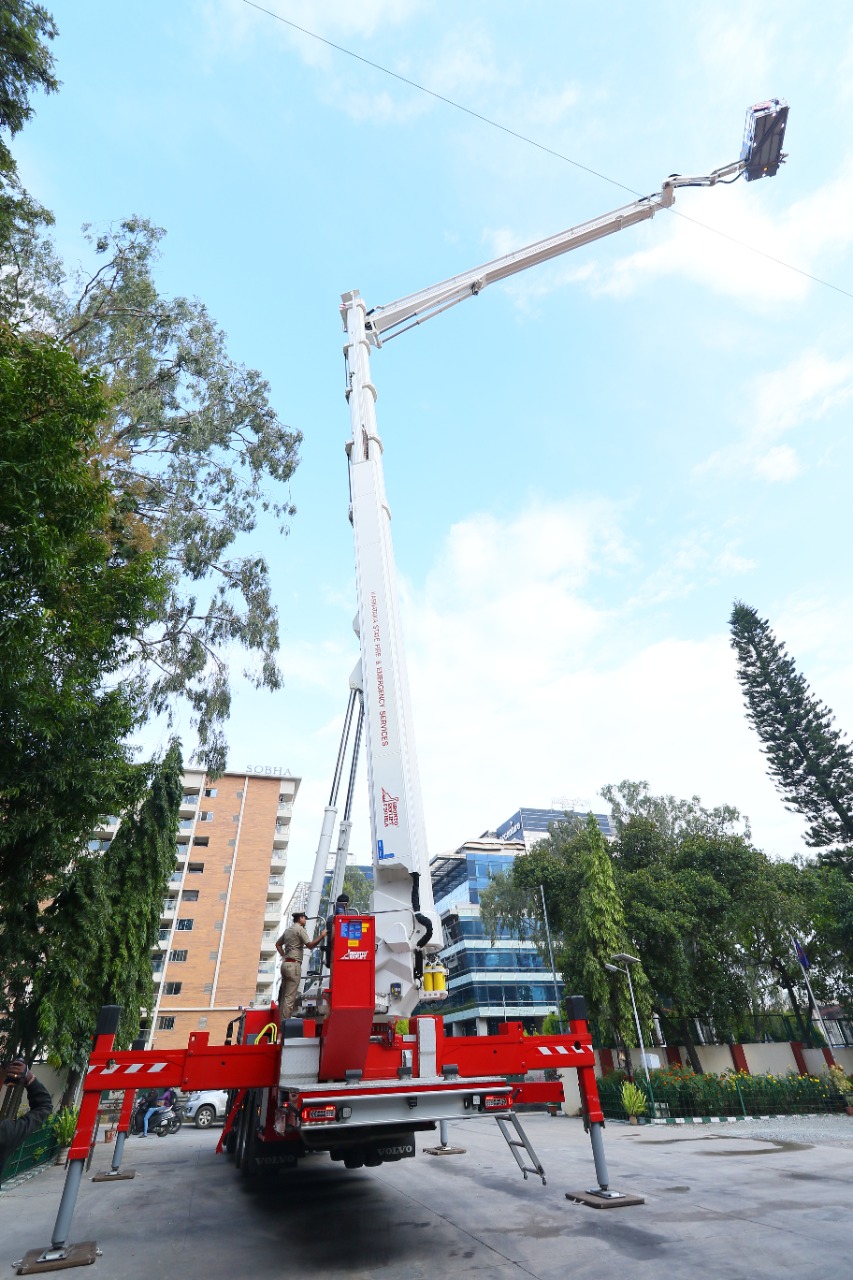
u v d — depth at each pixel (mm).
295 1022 6191
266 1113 8031
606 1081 21812
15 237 15422
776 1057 25828
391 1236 6344
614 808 37312
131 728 10406
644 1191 7824
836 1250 5133
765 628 39469
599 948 24031
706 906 25906
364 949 5965
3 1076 5766
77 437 8227
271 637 19906
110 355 17219
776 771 37781
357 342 11266
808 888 29016
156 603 11062
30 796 9953
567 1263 5168
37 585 7680
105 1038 6242
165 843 19297
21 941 11938
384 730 7387
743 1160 10008
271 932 51906
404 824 6867
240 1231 6891
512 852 61469
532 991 53719
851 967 29938
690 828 35594
